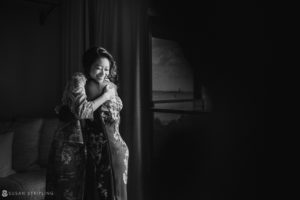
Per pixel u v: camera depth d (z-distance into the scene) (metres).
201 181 1.88
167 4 2.11
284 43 1.41
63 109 1.76
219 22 1.70
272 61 1.46
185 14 1.96
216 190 1.76
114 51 2.33
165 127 2.22
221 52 1.69
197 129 1.94
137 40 2.23
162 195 2.23
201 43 1.83
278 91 1.44
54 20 2.93
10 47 2.73
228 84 1.65
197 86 1.90
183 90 2.03
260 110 1.50
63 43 2.88
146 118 2.25
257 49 1.51
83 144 1.77
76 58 2.68
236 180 1.63
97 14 2.45
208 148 1.81
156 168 2.28
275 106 1.45
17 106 2.79
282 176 1.42
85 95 1.72
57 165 1.74
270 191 1.47
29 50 2.82
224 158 1.69
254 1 1.52
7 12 2.71
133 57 2.25
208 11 1.77
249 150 1.56
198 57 1.87
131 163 2.26
